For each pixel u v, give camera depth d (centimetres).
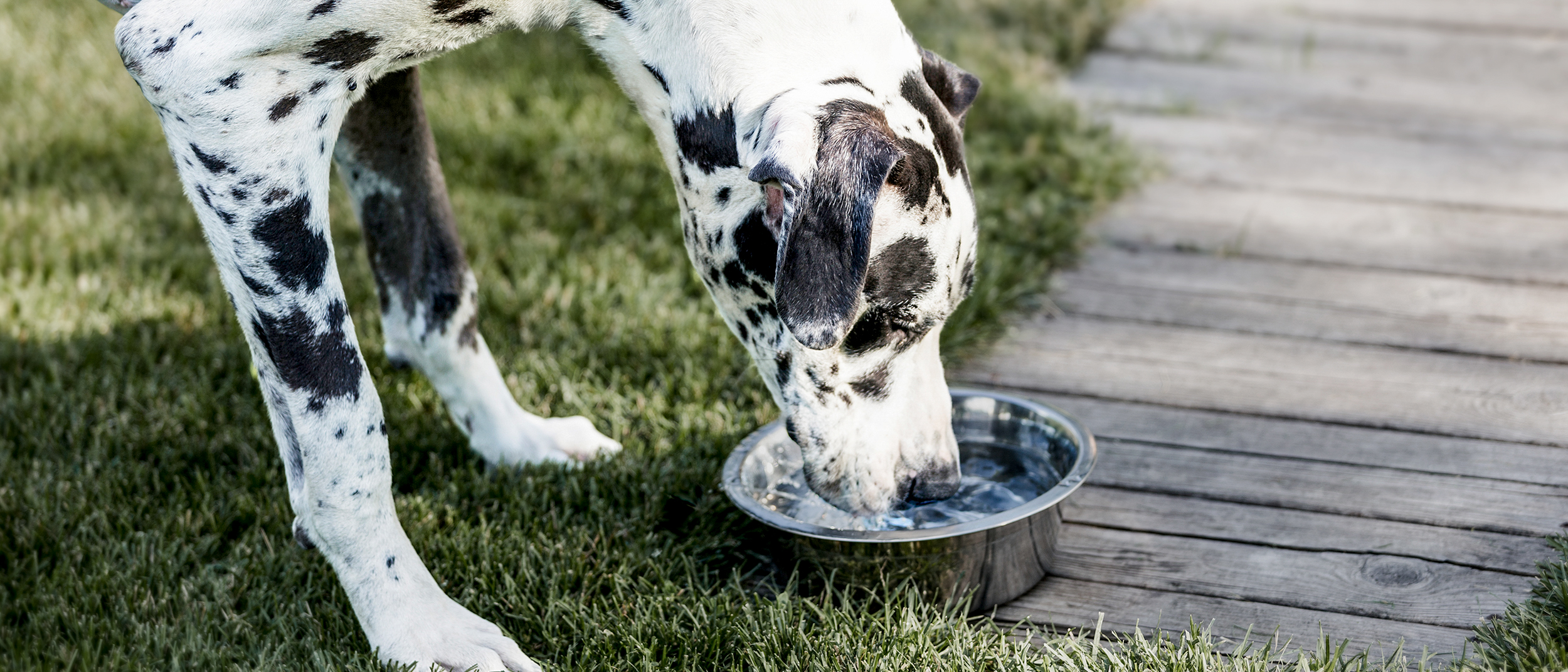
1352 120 491
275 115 220
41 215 438
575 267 399
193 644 248
